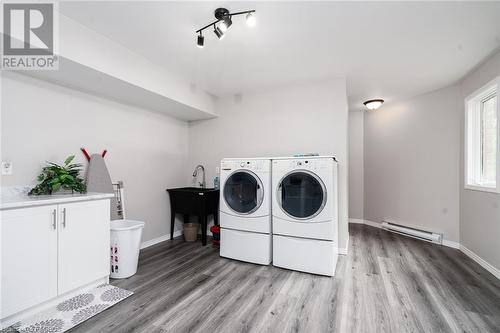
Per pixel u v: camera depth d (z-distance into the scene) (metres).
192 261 2.72
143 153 3.23
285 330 1.54
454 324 1.59
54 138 2.30
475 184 2.80
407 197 3.85
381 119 4.32
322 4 1.68
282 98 3.33
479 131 2.88
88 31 1.98
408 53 2.38
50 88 2.27
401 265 2.60
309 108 3.16
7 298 1.50
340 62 2.59
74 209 1.87
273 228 2.59
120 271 2.24
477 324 1.59
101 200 2.07
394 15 1.79
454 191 3.22
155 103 3.05
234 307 1.80
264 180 2.63
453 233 3.23
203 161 3.90
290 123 3.27
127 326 1.56
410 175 3.81
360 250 3.11
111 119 2.82
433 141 3.48
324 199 2.34
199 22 1.91
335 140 3.01
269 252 2.63
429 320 1.64
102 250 2.08
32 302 1.61
